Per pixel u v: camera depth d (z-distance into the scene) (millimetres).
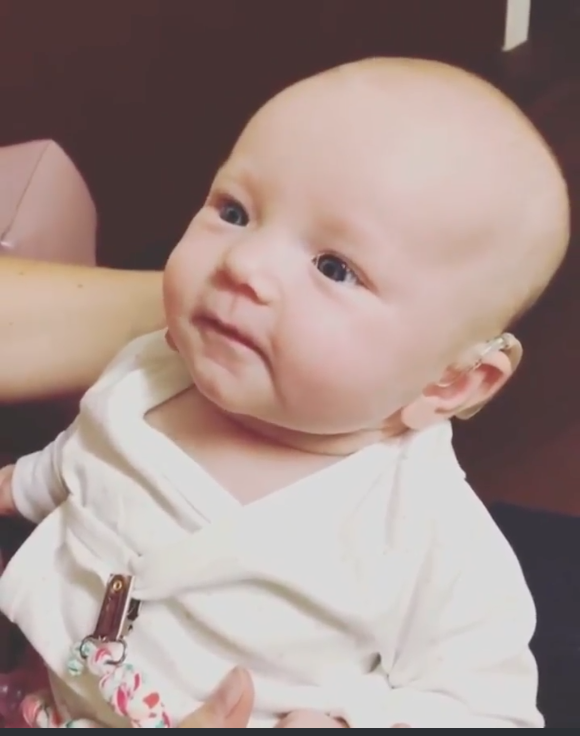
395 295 585
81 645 635
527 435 1497
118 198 1730
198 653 640
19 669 751
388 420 662
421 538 649
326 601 629
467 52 2264
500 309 625
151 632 639
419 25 2160
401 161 576
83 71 1610
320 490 649
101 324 906
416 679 656
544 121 2047
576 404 1543
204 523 637
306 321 576
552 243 634
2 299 900
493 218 595
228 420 679
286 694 643
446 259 588
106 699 625
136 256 1758
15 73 1533
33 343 898
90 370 901
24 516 762
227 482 660
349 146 578
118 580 638
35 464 749
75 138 1641
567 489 1406
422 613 645
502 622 658
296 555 630
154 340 733
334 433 636
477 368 640
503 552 674
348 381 592
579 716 867
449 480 675
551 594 966
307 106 599
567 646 918
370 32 2061
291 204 583
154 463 653
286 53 1926
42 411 1015
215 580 628
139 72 1684
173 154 1791
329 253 583
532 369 1592
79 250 1124
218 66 1812
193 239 613
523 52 2312
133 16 1637
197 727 603
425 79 611
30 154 1086
